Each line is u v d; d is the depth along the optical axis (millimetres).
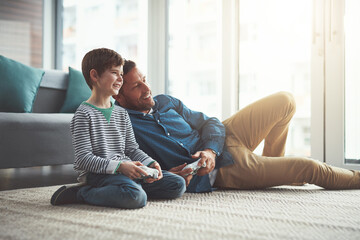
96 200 1302
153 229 967
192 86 8117
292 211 1213
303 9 3029
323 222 1053
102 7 5094
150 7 3588
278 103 1742
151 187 1445
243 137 1781
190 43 7742
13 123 2006
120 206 1254
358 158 2539
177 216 1130
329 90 2588
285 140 1909
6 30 4129
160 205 1321
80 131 1323
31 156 2084
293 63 3809
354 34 2533
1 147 1962
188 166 1513
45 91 2756
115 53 1438
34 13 4270
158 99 1782
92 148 1354
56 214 1161
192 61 7812
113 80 1404
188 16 7703
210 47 7746
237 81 3125
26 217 1116
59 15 4414
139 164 1324
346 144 2570
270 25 3189
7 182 2285
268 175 1654
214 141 1664
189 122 1793
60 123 2221
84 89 2805
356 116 2537
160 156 1589
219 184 1713
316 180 1650
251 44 3209
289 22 3133
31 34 4254
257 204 1344
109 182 1286
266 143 1921
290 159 1657
